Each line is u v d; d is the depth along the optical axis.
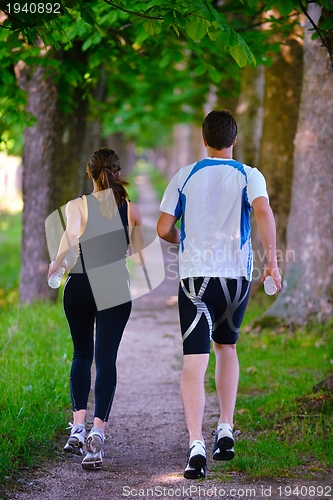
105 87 20.67
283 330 12.88
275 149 17.36
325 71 12.41
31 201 15.87
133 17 7.17
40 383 8.59
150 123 39.00
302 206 13.07
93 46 13.64
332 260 12.91
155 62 16.98
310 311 12.88
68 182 18.86
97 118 21.06
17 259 27.67
